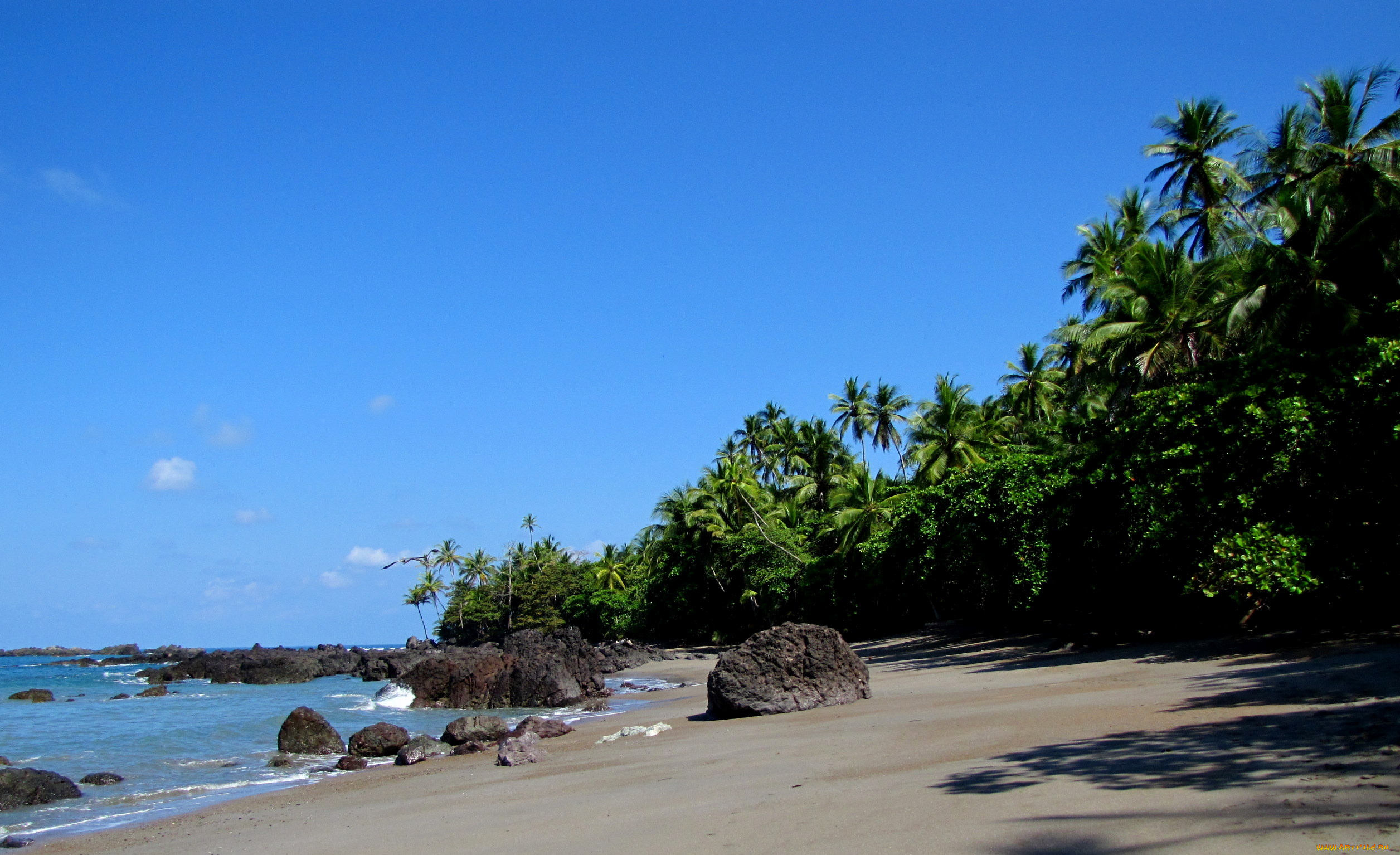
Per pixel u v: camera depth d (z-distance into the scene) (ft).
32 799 46.70
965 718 43.37
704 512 210.38
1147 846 17.24
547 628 291.79
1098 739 31.07
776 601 193.47
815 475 227.61
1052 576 91.35
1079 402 128.98
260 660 193.88
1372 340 60.85
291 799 44.62
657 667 167.94
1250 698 36.83
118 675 267.18
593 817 29.01
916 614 176.55
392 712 99.91
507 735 64.80
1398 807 17.43
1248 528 63.26
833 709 58.65
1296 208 79.71
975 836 19.66
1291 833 16.78
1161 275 97.45
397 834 31.01
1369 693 33.71
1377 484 59.41
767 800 27.78
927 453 158.10
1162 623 89.04
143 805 46.16
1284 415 60.95
